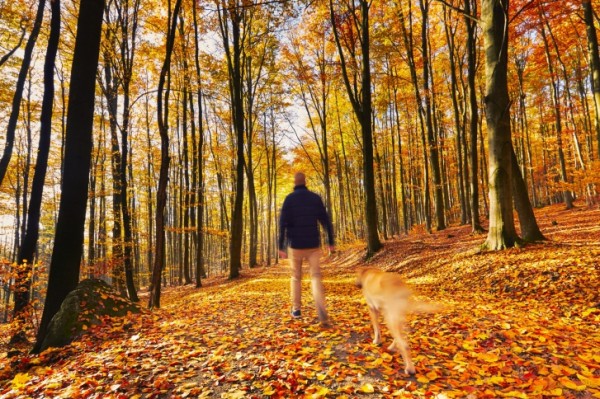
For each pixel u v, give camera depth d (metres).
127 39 14.00
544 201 34.81
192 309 8.18
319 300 5.10
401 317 3.68
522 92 24.59
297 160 36.06
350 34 18.42
